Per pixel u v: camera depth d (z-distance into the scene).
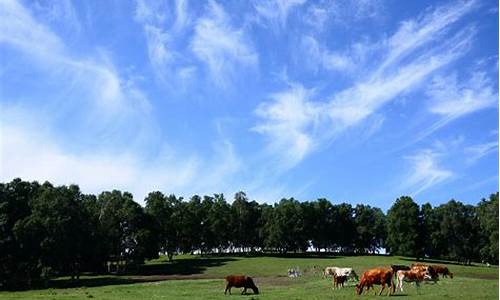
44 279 85.69
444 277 62.47
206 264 113.88
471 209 135.75
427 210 135.38
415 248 128.38
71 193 92.50
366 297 38.50
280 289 52.25
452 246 134.50
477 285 47.34
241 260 121.88
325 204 162.00
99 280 84.44
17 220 86.31
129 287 61.44
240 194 159.12
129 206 110.62
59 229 84.69
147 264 119.44
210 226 145.50
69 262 89.94
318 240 159.25
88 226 94.62
